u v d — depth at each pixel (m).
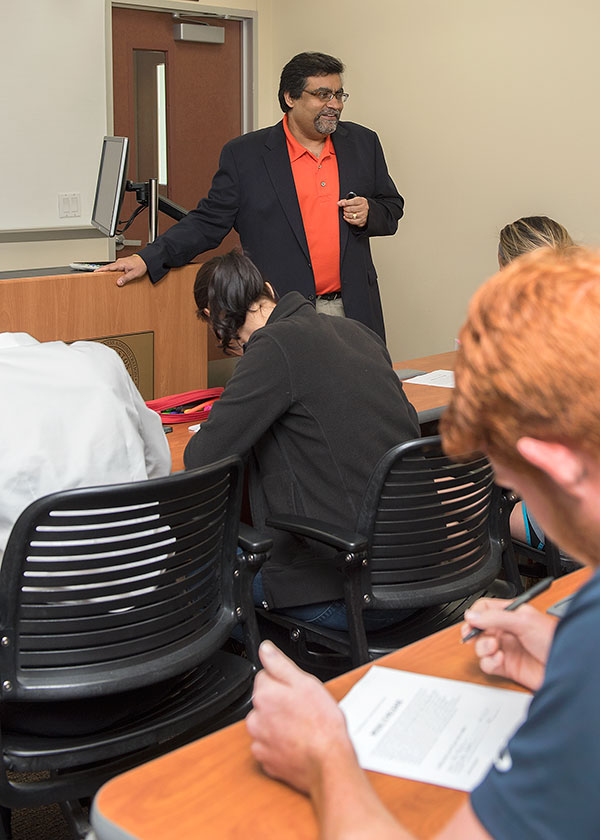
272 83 6.11
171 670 1.48
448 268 5.43
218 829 0.77
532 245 2.69
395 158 5.58
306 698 0.81
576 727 0.56
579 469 0.61
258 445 1.95
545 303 0.63
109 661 1.45
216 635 1.59
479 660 1.05
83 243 5.31
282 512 1.91
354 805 0.72
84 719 1.45
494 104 5.06
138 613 1.46
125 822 0.78
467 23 5.09
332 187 3.96
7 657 1.38
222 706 1.56
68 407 1.42
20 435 1.38
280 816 0.79
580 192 4.79
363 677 1.01
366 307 4.05
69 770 1.46
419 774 0.84
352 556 1.72
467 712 0.94
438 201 5.41
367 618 1.87
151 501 1.41
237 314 2.15
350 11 5.62
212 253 6.07
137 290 3.24
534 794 0.58
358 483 1.87
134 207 5.60
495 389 0.63
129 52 5.39
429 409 2.71
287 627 1.91
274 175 3.87
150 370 3.33
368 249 4.08
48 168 5.04
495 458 0.67
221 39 5.76
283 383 1.84
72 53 5.02
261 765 0.86
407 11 5.34
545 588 1.19
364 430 1.88
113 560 1.42
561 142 4.82
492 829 0.60
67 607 1.40
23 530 1.33
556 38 4.75
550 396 0.60
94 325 3.13
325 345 1.89
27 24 4.81
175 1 5.45
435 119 5.33
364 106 5.68
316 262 3.96
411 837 0.69
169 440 2.34
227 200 3.81
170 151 5.70
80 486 1.40
